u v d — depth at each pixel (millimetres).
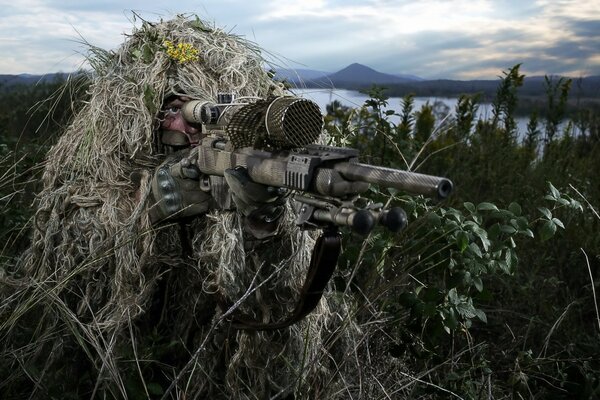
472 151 6133
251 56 2932
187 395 2672
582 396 2889
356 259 3012
